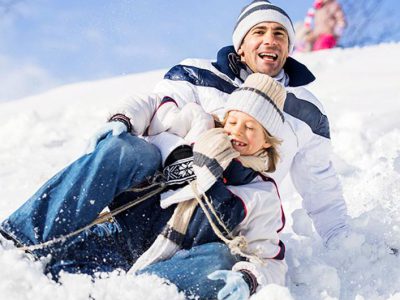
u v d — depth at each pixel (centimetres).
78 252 260
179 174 264
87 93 831
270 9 322
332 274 285
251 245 263
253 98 267
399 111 595
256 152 272
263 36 321
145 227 266
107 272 255
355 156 490
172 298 245
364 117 570
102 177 256
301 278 286
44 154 539
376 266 310
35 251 254
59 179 259
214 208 260
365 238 329
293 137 322
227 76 320
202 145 261
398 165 399
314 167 332
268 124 268
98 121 653
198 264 253
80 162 260
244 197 263
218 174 258
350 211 372
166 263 254
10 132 605
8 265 245
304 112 324
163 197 265
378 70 831
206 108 314
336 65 888
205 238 261
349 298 286
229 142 262
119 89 840
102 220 262
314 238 335
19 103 820
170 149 267
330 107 636
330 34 1112
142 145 261
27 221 255
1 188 438
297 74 329
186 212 260
